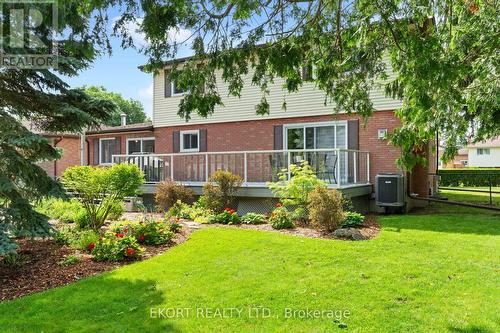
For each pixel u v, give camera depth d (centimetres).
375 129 1098
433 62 302
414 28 334
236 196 1046
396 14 330
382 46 375
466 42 417
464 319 351
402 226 804
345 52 438
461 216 954
